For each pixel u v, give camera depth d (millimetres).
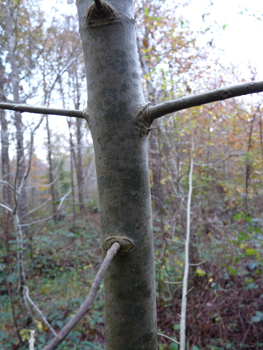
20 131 4023
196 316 3246
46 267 6492
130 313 636
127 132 648
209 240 4398
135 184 649
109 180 650
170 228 4234
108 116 649
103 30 648
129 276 633
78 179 11797
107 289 661
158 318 3447
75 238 8414
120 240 619
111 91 647
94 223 9953
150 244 671
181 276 3791
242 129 5746
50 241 7621
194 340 2789
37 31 4711
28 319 3809
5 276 4586
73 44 4887
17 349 3523
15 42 4410
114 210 643
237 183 6035
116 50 647
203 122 5535
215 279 3430
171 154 4348
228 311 3525
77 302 4648
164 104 655
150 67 4934
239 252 3928
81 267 6629
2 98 4578
